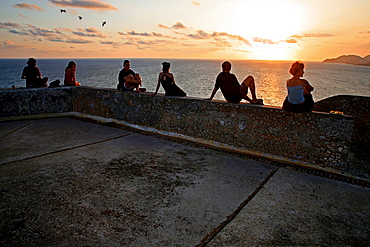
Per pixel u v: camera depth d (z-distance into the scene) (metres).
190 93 65.69
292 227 2.19
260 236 2.07
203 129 4.43
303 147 3.46
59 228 2.14
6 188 2.83
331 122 3.21
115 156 3.85
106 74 141.50
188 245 1.96
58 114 6.50
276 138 3.66
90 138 4.76
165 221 2.26
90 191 2.79
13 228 2.13
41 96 6.21
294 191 2.83
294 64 3.34
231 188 2.89
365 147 4.23
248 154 3.95
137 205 2.52
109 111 5.91
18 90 5.94
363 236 2.09
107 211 2.41
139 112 5.35
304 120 3.40
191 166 3.51
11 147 4.22
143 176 3.18
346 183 3.02
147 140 4.68
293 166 3.51
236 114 4.01
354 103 4.39
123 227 2.17
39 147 4.23
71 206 2.48
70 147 4.25
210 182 3.03
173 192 2.79
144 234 2.08
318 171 3.33
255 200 2.63
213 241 2.01
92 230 2.12
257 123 3.81
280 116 3.58
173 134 4.87
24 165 3.48
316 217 2.34
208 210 2.45
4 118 5.92
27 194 2.70
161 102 4.94
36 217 2.29
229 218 2.31
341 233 2.12
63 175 3.18
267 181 3.07
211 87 80.06
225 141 4.19
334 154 3.24
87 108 6.34
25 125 5.64
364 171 3.30
